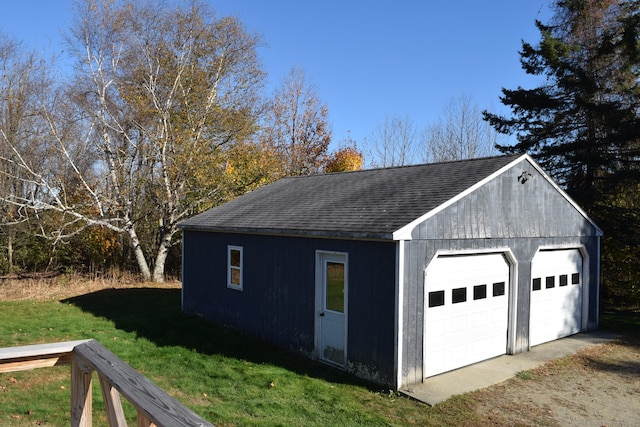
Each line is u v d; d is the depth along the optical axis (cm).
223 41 2353
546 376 923
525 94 1925
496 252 1038
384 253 857
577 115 1850
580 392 841
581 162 1803
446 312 932
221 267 1317
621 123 1675
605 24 1892
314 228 975
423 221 865
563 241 1220
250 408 714
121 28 2152
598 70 1828
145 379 277
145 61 2256
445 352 931
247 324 1209
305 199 1248
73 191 2297
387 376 842
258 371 904
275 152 3016
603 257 1828
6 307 1555
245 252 1220
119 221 2252
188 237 1477
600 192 1773
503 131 2047
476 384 865
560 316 1230
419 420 707
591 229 1327
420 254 865
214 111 2280
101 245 2366
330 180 1405
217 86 2381
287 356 1034
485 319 1018
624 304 1806
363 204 1032
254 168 2281
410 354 847
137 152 2309
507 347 1070
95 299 1725
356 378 894
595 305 1347
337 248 952
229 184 2216
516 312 1074
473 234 966
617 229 1748
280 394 785
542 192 1154
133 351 1019
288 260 1080
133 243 2239
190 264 1463
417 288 860
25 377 827
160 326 1275
